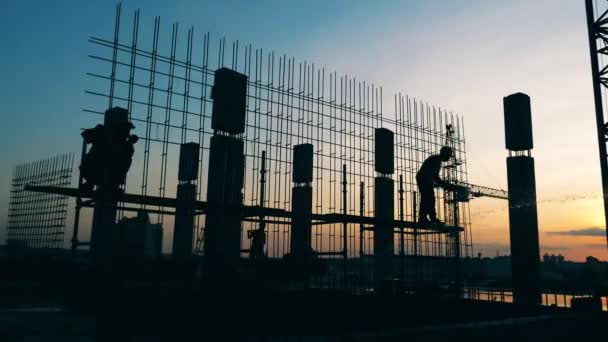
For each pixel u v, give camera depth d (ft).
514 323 21.53
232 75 55.42
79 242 42.32
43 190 36.63
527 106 75.51
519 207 72.49
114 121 45.88
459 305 53.57
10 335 23.98
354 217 52.06
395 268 63.93
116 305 34.53
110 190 40.60
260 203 54.85
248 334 29.66
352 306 45.75
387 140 69.56
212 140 54.39
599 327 26.25
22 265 43.27
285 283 55.57
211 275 49.67
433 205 57.82
